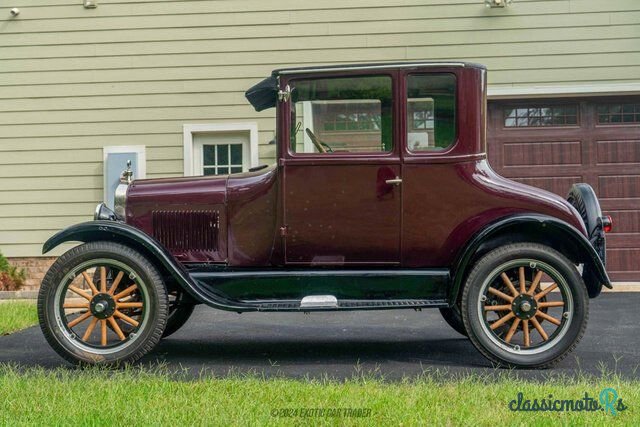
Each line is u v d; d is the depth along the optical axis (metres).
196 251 4.81
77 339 4.48
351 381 3.92
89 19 9.25
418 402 3.40
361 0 9.06
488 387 3.72
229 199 4.77
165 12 9.21
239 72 9.16
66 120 9.26
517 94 8.95
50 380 3.93
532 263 4.45
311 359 4.77
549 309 6.62
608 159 9.05
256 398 3.48
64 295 4.50
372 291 4.57
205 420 3.10
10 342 5.48
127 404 3.37
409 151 4.59
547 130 9.11
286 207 4.64
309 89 4.64
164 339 5.64
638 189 9.02
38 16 9.28
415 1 9.03
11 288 8.88
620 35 8.88
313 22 9.10
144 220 4.84
